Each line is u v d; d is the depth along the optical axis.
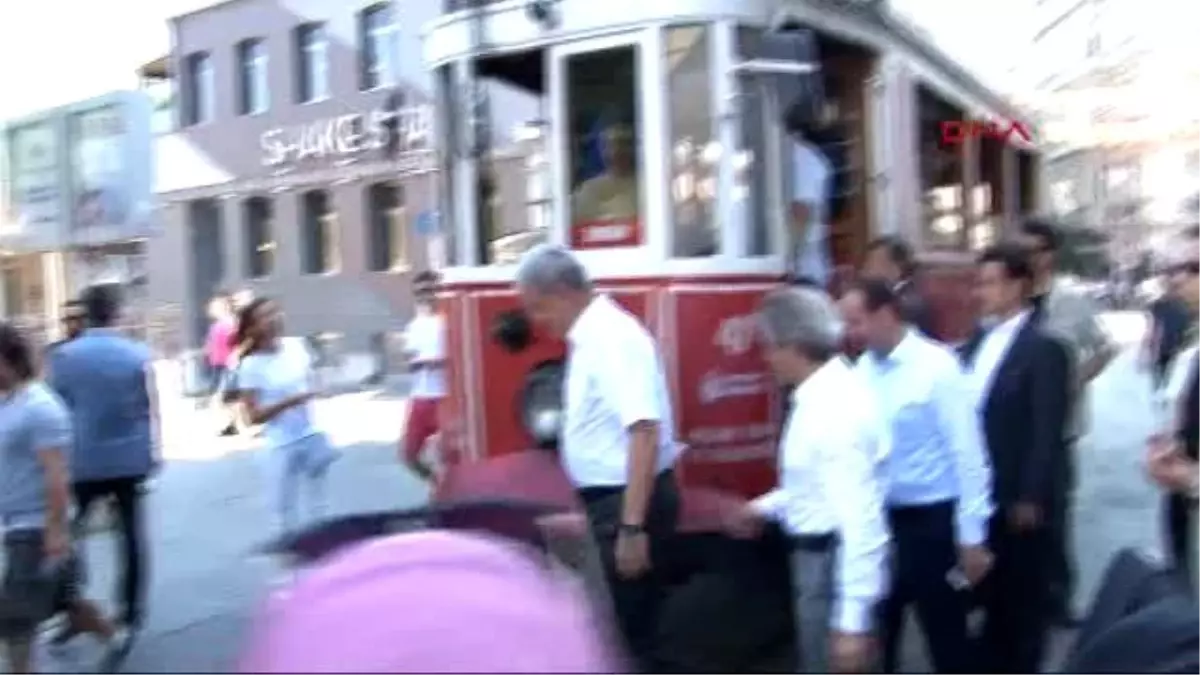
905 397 5.21
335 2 28.02
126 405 7.40
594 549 5.09
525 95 7.67
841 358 4.69
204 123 31.09
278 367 9.11
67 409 7.27
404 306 26.88
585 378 5.10
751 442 7.09
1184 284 7.13
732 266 7.08
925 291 8.48
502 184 7.74
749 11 7.18
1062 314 7.88
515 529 4.79
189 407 22.02
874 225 8.52
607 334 5.04
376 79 27.70
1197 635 4.51
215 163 30.77
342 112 28.09
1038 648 5.54
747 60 7.18
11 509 6.46
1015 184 13.41
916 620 5.85
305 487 9.54
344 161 28.03
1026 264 5.63
